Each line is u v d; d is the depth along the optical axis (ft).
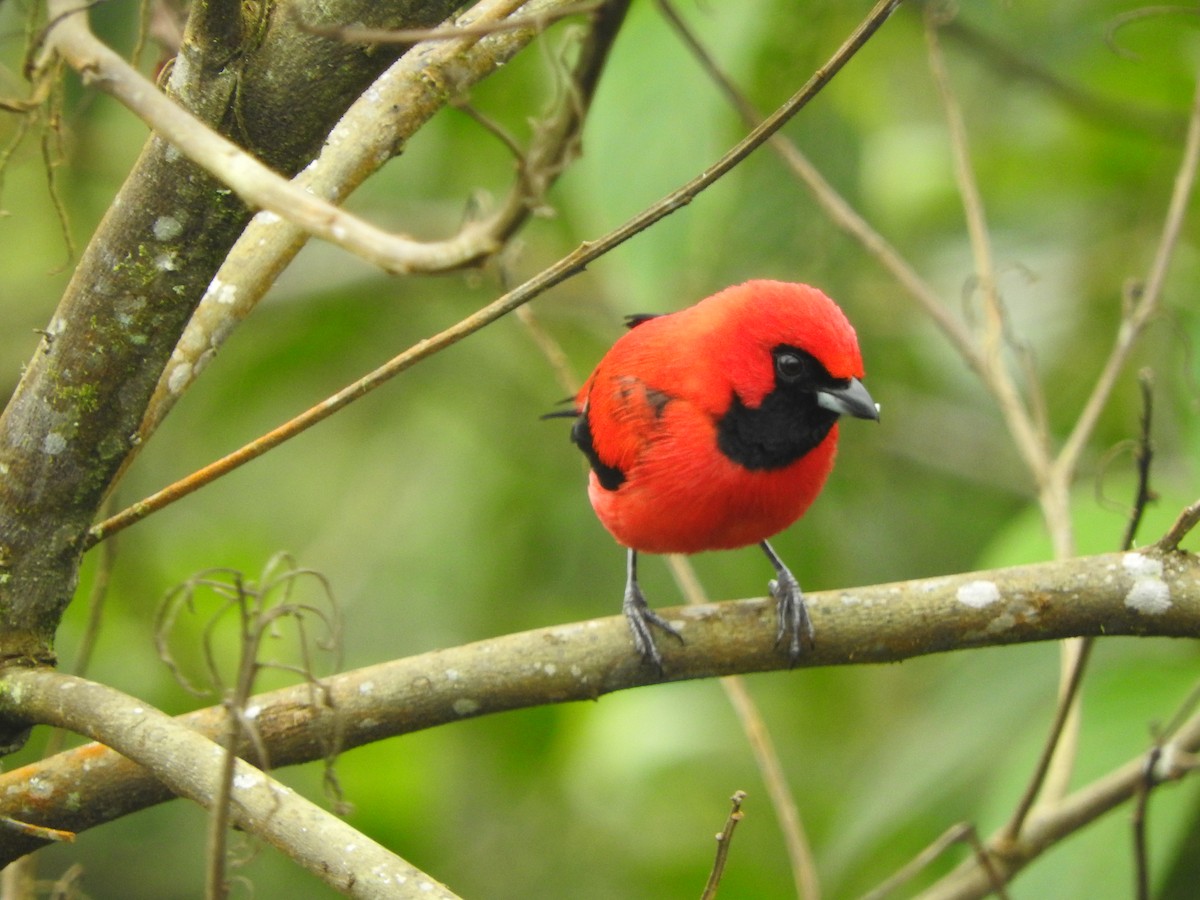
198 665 42.39
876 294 47.37
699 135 34.37
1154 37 41.24
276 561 22.61
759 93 41.42
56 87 21.29
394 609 47.11
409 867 19.02
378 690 24.03
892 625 24.90
